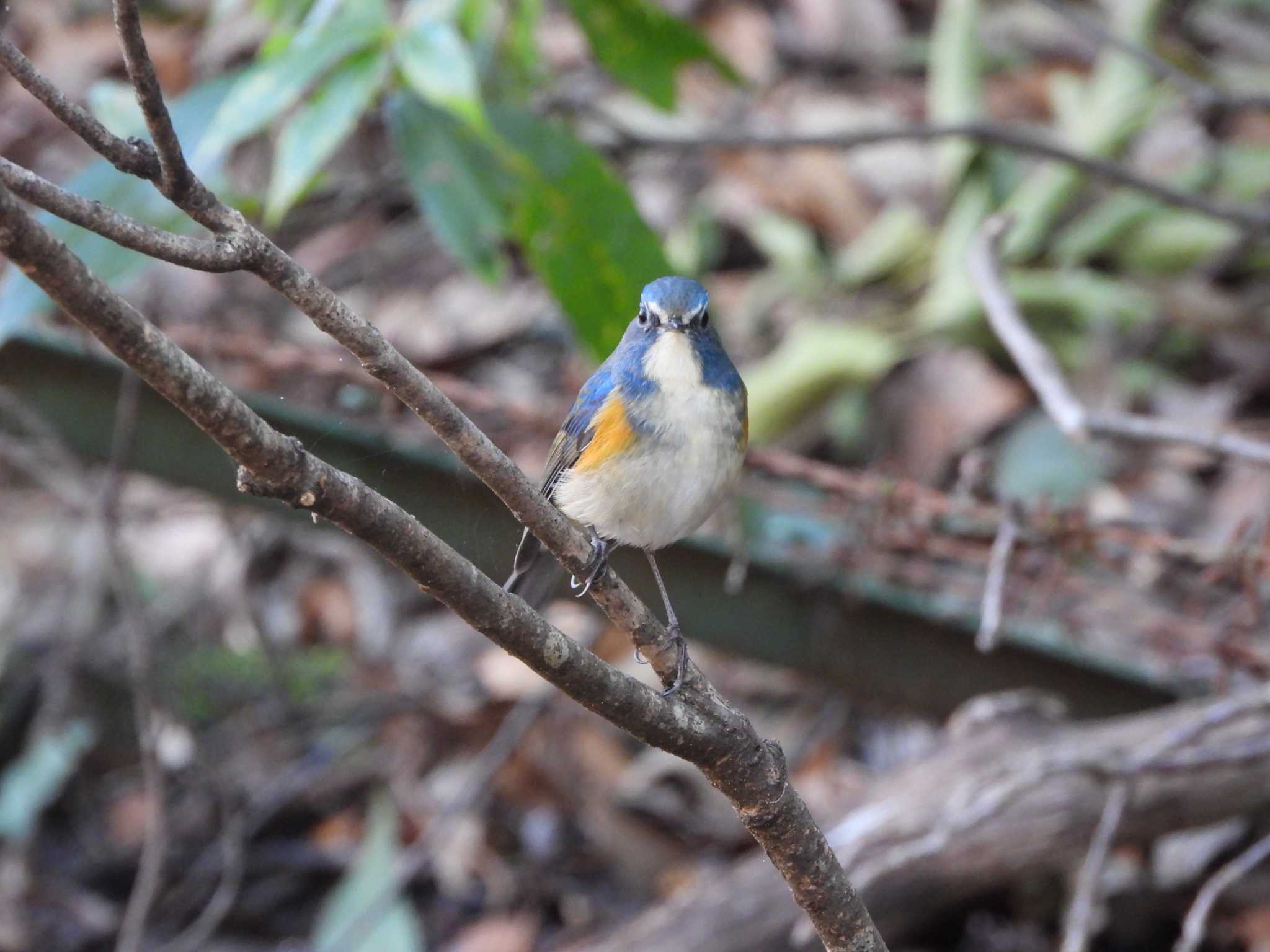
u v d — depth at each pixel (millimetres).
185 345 8586
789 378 12523
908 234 14000
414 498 8492
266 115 7062
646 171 14828
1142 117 13906
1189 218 13625
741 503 8977
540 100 10609
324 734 12102
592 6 9125
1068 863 8555
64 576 13133
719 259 14688
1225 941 9320
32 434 9094
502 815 11305
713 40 15641
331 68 7273
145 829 11766
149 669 9289
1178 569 8141
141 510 12461
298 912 11164
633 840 10844
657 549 7309
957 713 9594
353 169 12266
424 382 4074
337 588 13117
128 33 3295
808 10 16250
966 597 8844
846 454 12617
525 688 11406
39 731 11820
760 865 9039
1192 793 8398
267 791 11617
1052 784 8531
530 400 12609
